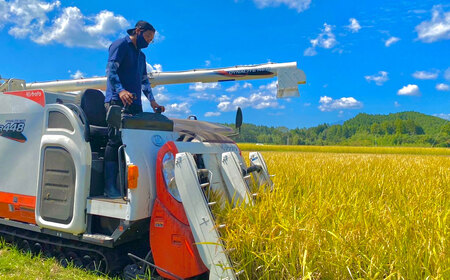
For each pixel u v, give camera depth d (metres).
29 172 4.25
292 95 4.45
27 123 4.28
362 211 3.79
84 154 3.76
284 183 5.84
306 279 2.79
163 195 3.42
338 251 2.98
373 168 9.49
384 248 3.03
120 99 4.14
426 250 2.90
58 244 4.11
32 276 3.72
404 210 4.18
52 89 5.94
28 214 4.25
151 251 3.56
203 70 4.92
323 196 4.83
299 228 3.16
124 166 3.70
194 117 5.31
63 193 3.88
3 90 5.54
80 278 3.71
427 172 9.12
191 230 3.22
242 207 3.56
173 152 3.55
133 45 4.33
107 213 3.59
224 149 4.32
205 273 3.49
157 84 5.29
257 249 3.12
